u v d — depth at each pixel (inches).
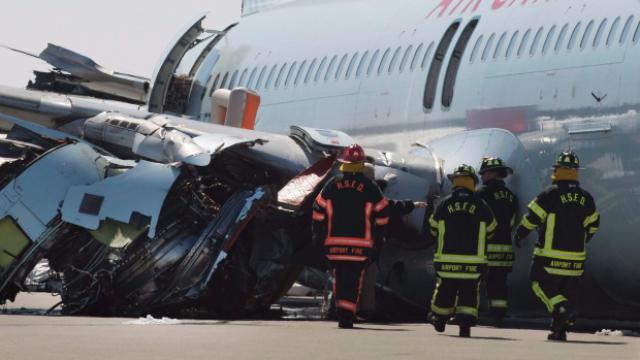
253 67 3186.5
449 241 1573.6
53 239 1968.5
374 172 2124.8
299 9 3203.7
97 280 1951.3
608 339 1588.3
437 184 2209.6
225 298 2054.6
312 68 2886.3
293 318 2103.8
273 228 2089.1
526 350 1237.1
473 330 1768.0
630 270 1962.4
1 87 2348.7
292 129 2267.5
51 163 1980.8
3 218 1963.6
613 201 1951.3
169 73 3479.3
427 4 2608.3
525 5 2241.6
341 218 1659.7
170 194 1968.5
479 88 2242.9
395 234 2142.0
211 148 2021.4
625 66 1950.1
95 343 1179.9
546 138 2065.7
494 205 1961.1
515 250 2080.5
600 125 1971.0
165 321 1648.6
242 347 1175.0
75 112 2322.8
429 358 1082.7
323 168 2095.2
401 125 2482.8
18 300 2728.8
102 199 1931.6
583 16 2079.2
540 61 2116.1
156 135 2071.9
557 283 1560.0
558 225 1558.8
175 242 1968.5
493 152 2149.4
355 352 1143.0
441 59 2439.7
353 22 2839.6
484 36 2288.4
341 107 2711.6
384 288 2335.1
